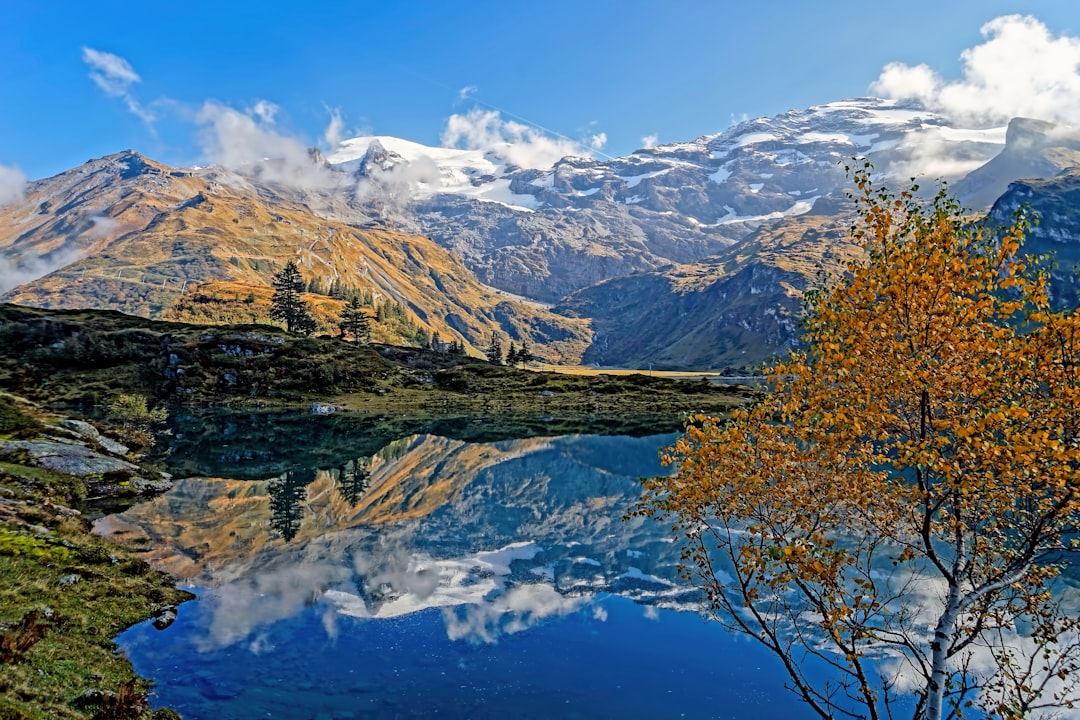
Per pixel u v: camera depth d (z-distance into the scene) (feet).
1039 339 36.52
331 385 499.51
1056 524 39.81
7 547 89.92
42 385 395.55
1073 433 36.55
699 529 51.06
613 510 172.35
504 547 132.46
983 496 42.01
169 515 146.72
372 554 126.00
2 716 46.70
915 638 78.23
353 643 80.38
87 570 90.63
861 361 42.52
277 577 108.47
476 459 262.88
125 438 253.85
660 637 83.30
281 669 71.72
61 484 151.43
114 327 484.74
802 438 44.57
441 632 84.84
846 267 42.93
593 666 74.43
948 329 39.19
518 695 66.74
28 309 489.67
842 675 71.72
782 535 47.14
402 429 361.92
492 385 576.20
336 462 246.68
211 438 297.74
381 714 62.13
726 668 73.82
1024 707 44.62
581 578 109.70
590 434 347.77
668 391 557.33
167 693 64.23
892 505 44.57
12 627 66.08
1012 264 37.11
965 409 40.16
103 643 72.38
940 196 39.70
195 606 91.20
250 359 490.90
